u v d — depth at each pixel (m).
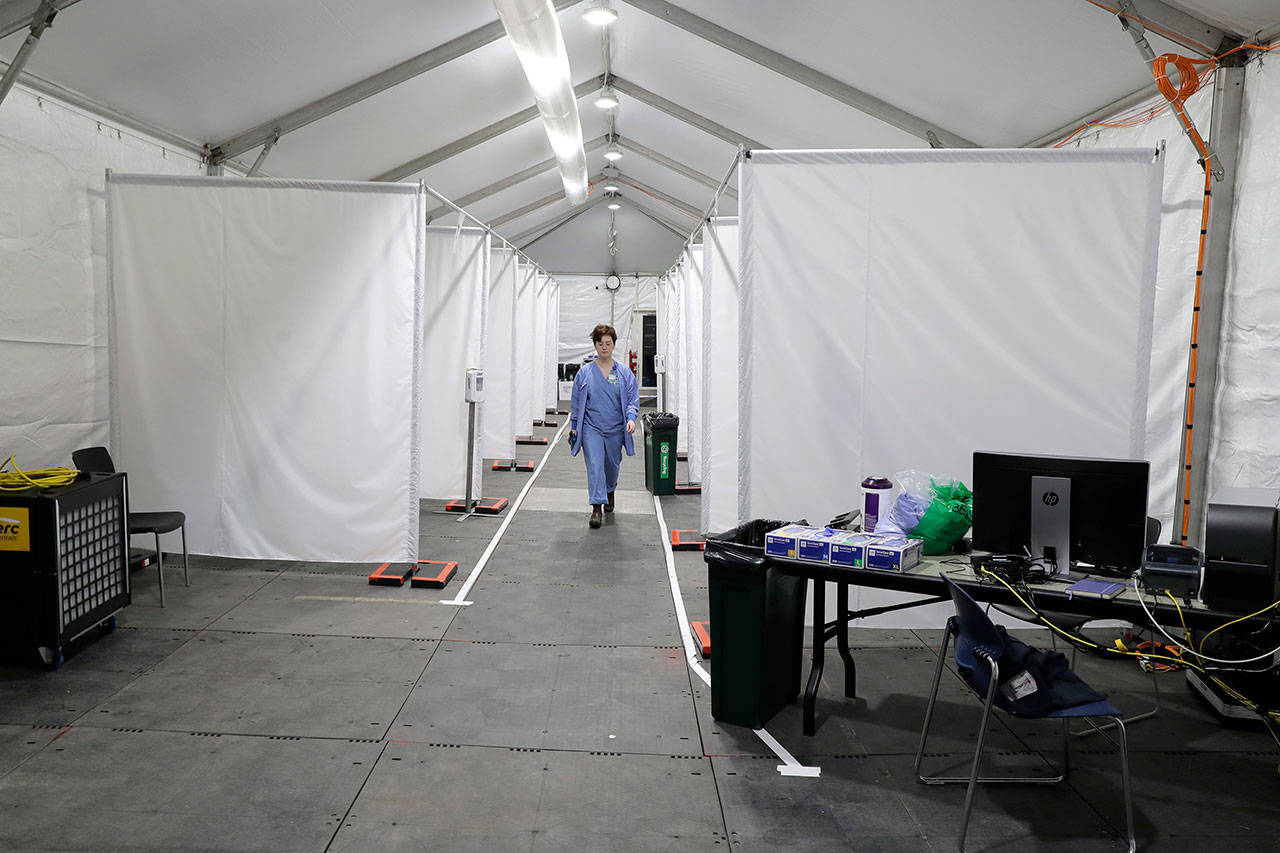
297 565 5.27
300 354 4.91
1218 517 2.55
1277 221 3.55
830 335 3.90
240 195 4.86
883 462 3.94
